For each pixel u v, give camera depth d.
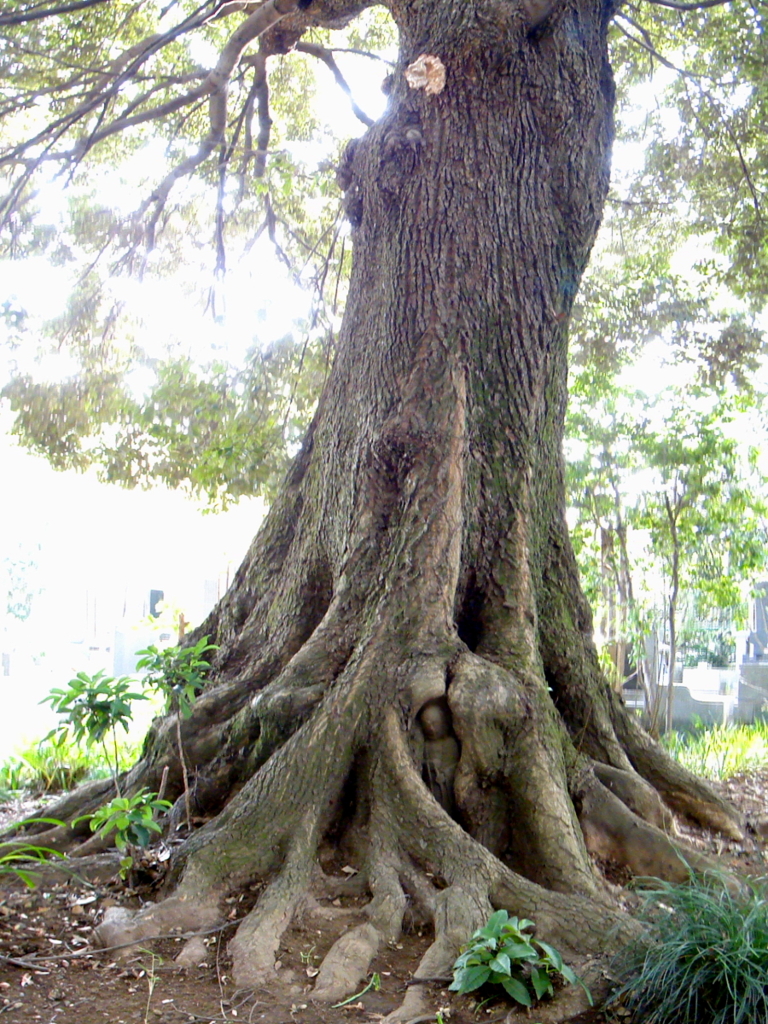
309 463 6.81
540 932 4.16
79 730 4.87
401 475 5.79
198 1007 3.74
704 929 3.62
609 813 5.30
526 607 5.72
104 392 12.21
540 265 6.20
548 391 6.41
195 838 4.82
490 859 4.52
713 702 13.07
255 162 11.06
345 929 4.32
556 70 6.32
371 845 4.69
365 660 5.20
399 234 6.16
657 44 11.55
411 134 6.18
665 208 12.40
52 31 10.49
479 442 5.90
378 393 5.97
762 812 7.13
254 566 6.73
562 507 6.58
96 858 5.08
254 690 5.87
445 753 5.06
